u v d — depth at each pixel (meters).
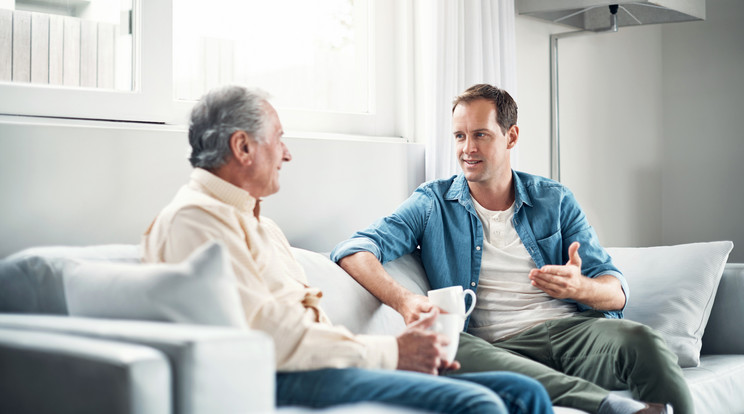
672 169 4.60
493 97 2.26
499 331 2.20
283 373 1.43
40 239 1.89
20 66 2.05
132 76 2.25
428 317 1.58
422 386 1.33
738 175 4.39
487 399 1.29
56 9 2.11
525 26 3.57
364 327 2.02
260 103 1.64
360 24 2.95
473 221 2.28
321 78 2.83
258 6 2.65
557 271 2.01
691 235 4.54
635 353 1.91
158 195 2.09
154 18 2.24
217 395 1.10
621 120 4.27
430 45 2.86
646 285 2.53
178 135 2.13
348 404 1.36
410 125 2.99
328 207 2.52
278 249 1.78
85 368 1.07
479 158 2.24
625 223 4.31
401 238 2.25
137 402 1.03
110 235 2.00
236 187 1.60
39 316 1.36
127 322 1.23
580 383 1.80
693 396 2.07
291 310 1.42
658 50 4.59
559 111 3.83
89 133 1.97
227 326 1.26
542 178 2.38
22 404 1.15
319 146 2.49
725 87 4.43
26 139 1.87
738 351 2.52
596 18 3.79
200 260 1.27
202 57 2.51
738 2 4.38
